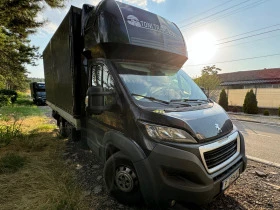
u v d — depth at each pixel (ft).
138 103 8.30
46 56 24.82
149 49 10.47
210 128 7.71
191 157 6.74
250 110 53.36
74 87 13.00
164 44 11.21
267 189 10.35
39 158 14.17
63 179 10.92
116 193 8.91
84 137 13.30
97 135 10.97
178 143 6.98
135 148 7.67
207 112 8.69
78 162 13.62
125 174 8.45
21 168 12.29
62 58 15.76
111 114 9.42
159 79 10.45
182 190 6.68
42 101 67.15
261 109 55.26
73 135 16.08
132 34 9.95
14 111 41.01
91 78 11.62
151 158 7.17
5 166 12.23
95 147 11.25
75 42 12.73
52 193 9.30
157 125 7.36
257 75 86.94
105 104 9.50
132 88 8.95
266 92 57.26
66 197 8.97
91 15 11.27
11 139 18.26
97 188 10.09
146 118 7.66
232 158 8.37
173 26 12.71
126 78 9.28
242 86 83.25
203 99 10.97
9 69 44.60
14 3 22.91
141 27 10.47
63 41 14.98
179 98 9.98
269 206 8.87
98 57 10.99
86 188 10.14
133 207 8.57
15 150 15.78
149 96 9.07
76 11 12.67
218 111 9.39
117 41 9.61
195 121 7.55
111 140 9.02
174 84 10.85
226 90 66.90
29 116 36.24
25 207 8.34
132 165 8.22
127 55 10.25
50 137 20.29
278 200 9.33
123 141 8.25
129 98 8.48
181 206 7.79
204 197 6.72
